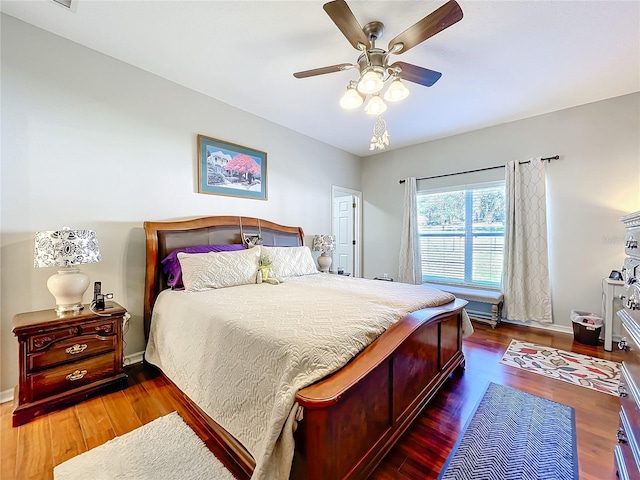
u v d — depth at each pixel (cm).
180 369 188
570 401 198
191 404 181
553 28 201
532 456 149
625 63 242
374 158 521
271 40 218
